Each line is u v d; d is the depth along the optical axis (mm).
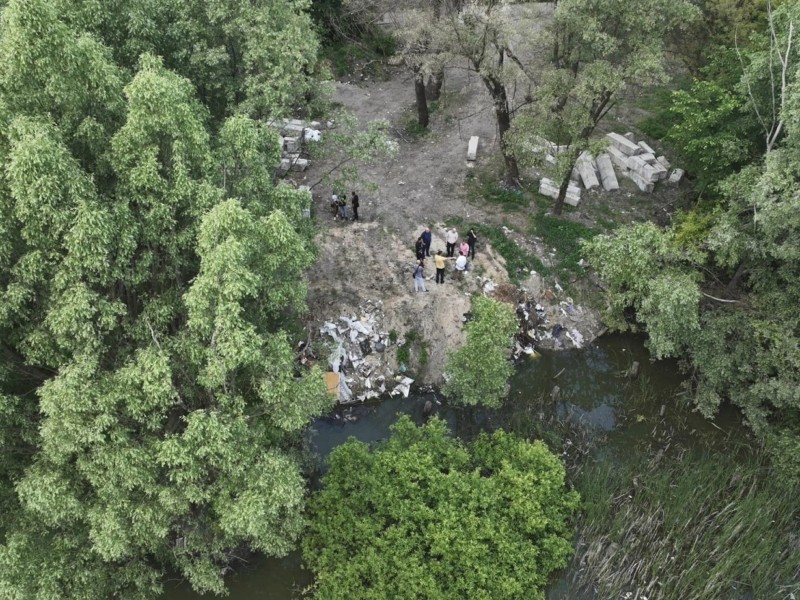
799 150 19578
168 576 19281
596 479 20812
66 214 13883
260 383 16562
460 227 29562
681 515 19984
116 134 15070
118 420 15062
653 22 23469
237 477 16219
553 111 26672
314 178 31625
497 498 18891
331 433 23859
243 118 17109
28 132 13570
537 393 25484
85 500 15789
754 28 29141
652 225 23766
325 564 18188
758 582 18609
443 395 24953
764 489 20859
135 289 16562
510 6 29094
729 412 24766
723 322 22953
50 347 15109
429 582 17094
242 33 21125
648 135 35375
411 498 18797
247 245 15266
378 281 27047
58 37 14273
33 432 16047
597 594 18641
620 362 26875
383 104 38219
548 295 27781
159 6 20984
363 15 39844
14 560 14461
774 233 20797
